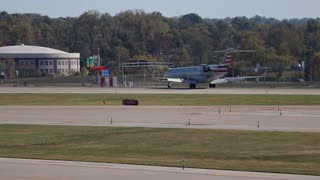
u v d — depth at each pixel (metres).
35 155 120.44
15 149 131.12
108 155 121.44
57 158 116.06
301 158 115.62
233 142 137.25
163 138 145.75
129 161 112.00
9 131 163.75
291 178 95.50
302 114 197.38
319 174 98.50
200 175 97.94
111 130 162.12
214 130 158.00
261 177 96.12
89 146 135.75
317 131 153.00
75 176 97.44
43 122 185.88
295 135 146.00
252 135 147.38
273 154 120.50
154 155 121.75
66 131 161.88
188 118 189.62
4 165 107.56
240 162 111.50
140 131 159.00
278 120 180.00
